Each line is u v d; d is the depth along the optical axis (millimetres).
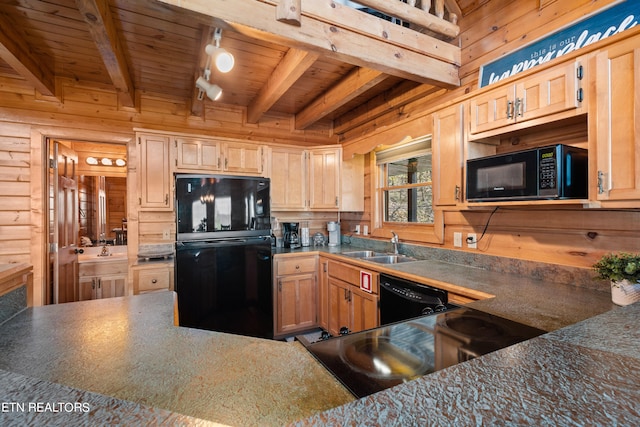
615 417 350
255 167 3191
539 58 1728
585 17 1539
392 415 369
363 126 3422
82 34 2107
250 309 2703
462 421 351
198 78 2357
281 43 1654
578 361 502
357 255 3020
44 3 1801
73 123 2785
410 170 2951
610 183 1262
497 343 935
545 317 1157
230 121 3418
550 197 1420
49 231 2777
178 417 400
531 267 1795
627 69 1219
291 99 3246
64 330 979
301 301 3072
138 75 2734
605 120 1278
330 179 3383
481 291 1522
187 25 2010
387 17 2164
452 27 2150
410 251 2695
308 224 3742
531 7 1803
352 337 955
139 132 2744
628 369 471
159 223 3004
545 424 340
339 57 1815
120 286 3389
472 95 1886
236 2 1489
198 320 2488
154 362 771
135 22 1972
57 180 2904
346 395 642
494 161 1692
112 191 4836
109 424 379
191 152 2918
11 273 1097
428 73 2082
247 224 2762
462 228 2268
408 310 1920
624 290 1240
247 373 725
